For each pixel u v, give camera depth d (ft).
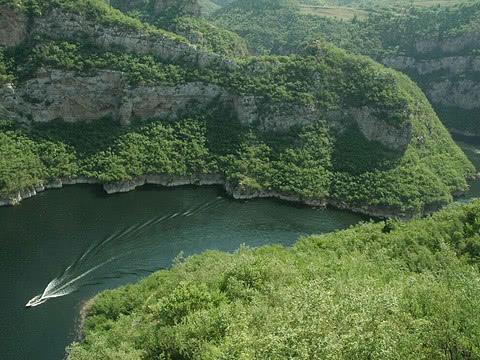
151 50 465.06
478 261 210.38
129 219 357.41
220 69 476.13
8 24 419.95
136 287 251.60
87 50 442.91
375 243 251.80
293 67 477.77
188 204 392.68
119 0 612.29
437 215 278.46
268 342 91.91
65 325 243.60
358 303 103.50
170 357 153.99
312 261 221.05
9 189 364.99
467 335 104.37
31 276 282.15
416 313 117.80
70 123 436.35
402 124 453.58
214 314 158.61
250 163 437.58
